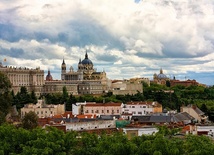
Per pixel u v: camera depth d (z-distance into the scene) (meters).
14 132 173.25
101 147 160.25
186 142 160.88
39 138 165.50
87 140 168.00
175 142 159.38
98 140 169.62
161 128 181.25
